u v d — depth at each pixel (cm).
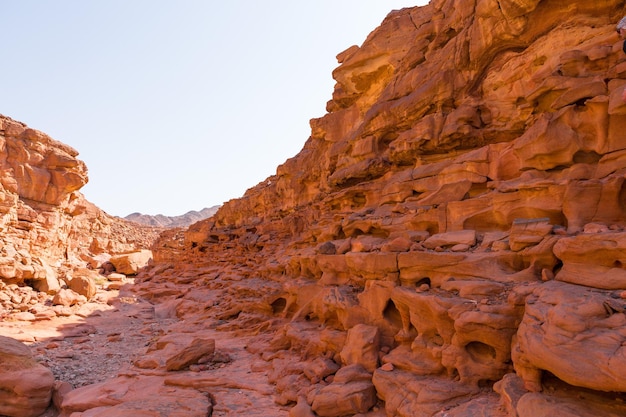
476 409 538
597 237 545
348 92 2064
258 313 1623
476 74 1153
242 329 1497
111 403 863
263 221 2939
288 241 2305
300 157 2553
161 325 1948
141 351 1454
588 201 663
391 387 676
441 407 574
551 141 774
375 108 1528
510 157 941
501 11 1022
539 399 465
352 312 929
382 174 1489
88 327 1769
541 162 803
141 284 3145
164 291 2723
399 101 1409
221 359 1122
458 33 1289
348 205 1569
